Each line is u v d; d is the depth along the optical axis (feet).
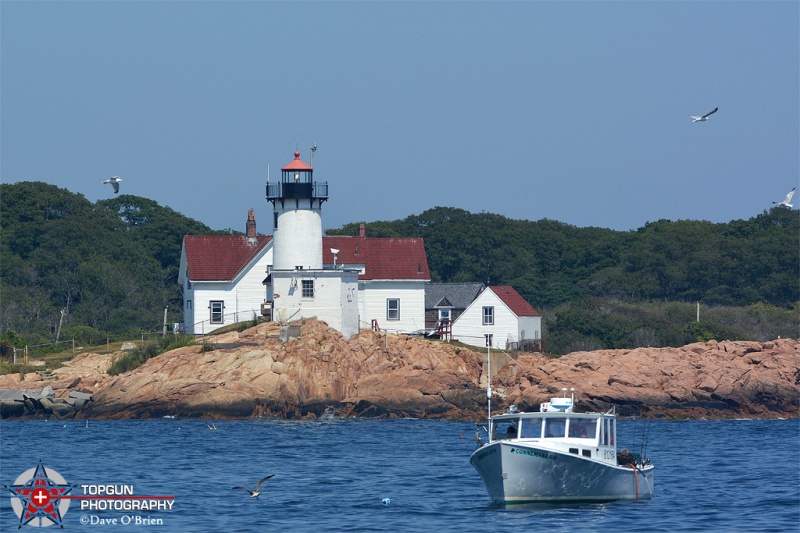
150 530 605.31
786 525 611.47
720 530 598.34
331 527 606.14
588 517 629.10
